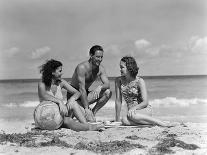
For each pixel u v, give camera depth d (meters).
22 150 5.86
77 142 6.41
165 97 21.53
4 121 12.93
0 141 6.53
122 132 7.26
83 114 8.21
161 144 6.12
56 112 7.62
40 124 7.64
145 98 8.03
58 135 7.00
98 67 8.62
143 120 7.93
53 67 7.83
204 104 18.61
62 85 8.16
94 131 7.41
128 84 8.20
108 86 8.66
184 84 27.38
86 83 8.62
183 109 16.73
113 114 14.49
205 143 6.32
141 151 5.72
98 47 8.30
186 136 6.89
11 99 21.70
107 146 6.00
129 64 8.05
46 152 5.72
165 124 7.99
